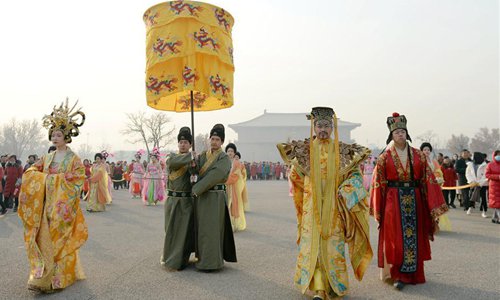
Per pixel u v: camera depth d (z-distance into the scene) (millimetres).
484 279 5270
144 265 6098
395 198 5246
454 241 7906
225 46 5980
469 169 12602
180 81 5766
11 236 8719
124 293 4738
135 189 20766
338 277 4516
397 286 4891
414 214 5188
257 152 88625
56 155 5320
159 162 16766
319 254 4500
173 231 5949
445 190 14852
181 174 6023
